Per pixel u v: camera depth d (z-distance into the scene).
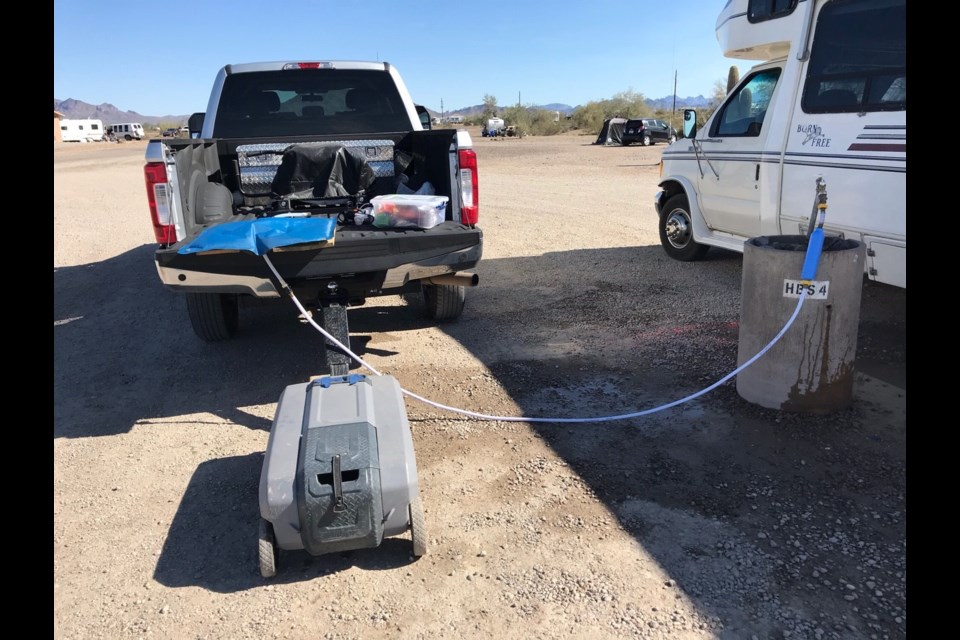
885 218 4.85
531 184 17.25
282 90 6.39
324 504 2.80
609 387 4.66
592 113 56.66
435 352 5.48
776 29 5.84
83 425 4.56
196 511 3.52
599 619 2.65
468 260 4.75
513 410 4.40
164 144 4.40
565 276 7.65
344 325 3.80
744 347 4.25
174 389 5.07
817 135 5.45
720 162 6.95
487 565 3.00
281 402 3.29
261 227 4.22
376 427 3.09
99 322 6.75
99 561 3.16
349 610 2.78
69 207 15.79
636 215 11.67
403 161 6.03
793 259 3.86
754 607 2.67
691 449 3.82
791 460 3.64
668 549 3.03
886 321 5.61
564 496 3.46
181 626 2.74
